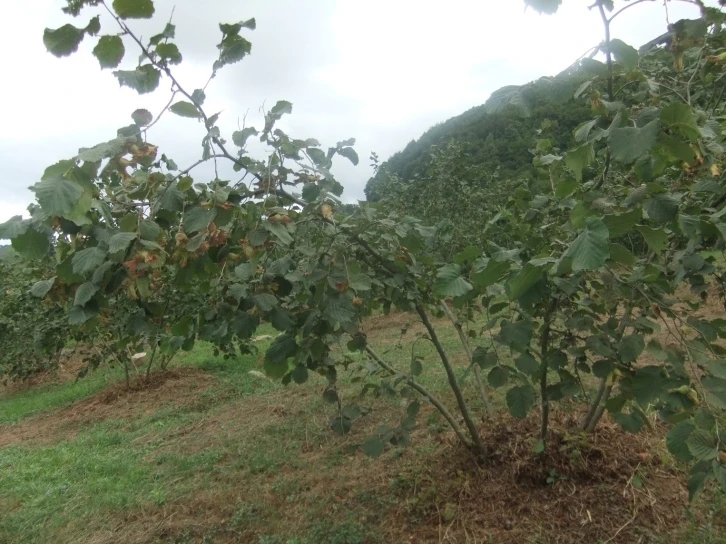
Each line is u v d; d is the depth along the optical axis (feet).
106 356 22.39
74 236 5.58
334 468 11.88
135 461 14.57
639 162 5.24
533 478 9.13
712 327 6.32
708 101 8.43
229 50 5.67
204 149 6.23
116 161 5.46
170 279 7.99
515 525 8.43
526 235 8.38
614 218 4.78
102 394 23.15
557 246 7.02
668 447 5.31
